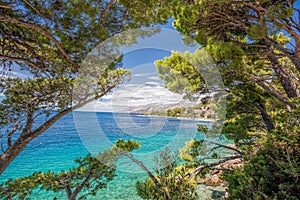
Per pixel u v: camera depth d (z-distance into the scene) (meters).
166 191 3.86
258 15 3.72
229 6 3.82
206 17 3.96
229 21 4.03
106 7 2.70
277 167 2.46
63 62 3.79
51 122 4.50
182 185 3.91
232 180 2.89
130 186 8.96
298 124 2.81
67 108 4.71
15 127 4.43
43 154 11.03
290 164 2.22
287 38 5.45
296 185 2.15
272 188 2.34
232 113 6.34
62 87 4.41
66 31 2.91
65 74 4.28
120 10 2.92
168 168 4.02
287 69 5.60
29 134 4.34
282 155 2.54
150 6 2.69
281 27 3.12
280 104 5.06
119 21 3.01
